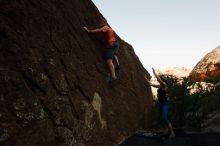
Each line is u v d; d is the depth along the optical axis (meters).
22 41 5.17
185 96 9.50
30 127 4.56
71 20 7.40
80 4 8.64
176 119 9.30
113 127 7.12
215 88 11.48
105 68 8.03
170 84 9.83
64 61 6.16
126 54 10.69
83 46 7.32
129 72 9.98
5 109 4.28
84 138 5.84
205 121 9.64
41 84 5.18
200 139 7.09
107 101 7.36
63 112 5.49
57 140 5.11
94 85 7.01
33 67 5.14
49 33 6.07
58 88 5.62
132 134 7.82
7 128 4.16
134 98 9.34
